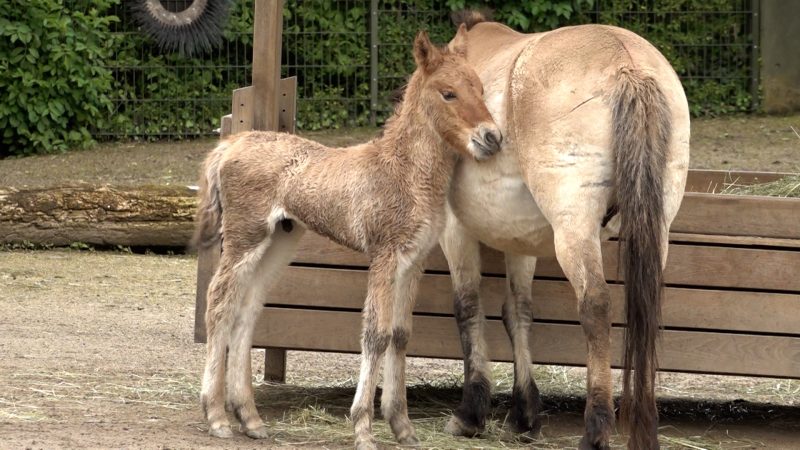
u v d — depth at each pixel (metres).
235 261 9.23
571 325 10.41
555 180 8.17
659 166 7.89
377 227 8.70
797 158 23.34
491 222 9.02
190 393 11.10
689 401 12.05
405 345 9.21
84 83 25.83
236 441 9.02
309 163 9.15
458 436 9.73
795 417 11.26
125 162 24.38
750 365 10.13
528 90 8.40
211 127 27.22
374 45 27.09
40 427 9.09
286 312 10.77
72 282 17.59
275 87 11.20
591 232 8.09
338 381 12.53
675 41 27.89
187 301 16.77
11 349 12.87
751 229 10.06
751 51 27.86
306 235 10.69
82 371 11.90
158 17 24.77
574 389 12.23
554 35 8.66
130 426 9.35
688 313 10.15
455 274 9.88
